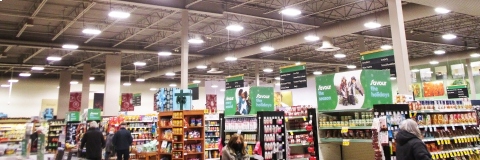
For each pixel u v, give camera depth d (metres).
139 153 11.63
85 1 10.90
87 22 13.72
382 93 6.12
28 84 26.36
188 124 9.48
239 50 18.03
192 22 14.34
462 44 19.38
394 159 5.26
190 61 21.64
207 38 16.78
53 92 27.27
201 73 28.34
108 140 12.95
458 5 8.73
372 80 6.02
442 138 6.50
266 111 7.63
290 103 16.70
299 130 8.46
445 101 6.92
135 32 15.62
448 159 6.79
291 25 15.14
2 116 20.77
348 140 6.24
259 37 17.52
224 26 15.30
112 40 17.22
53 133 19.16
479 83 22.50
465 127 7.30
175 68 23.44
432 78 24.38
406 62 7.80
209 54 20.42
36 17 12.33
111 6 11.88
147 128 15.84
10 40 15.00
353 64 26.36
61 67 22.62
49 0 11.34
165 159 9.64
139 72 27.08
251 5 12.58
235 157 5.77
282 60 22.42
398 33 7.93
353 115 6.68
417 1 8.38
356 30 12.86
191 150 9.39
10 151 6.57
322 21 14.73
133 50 17.91
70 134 17.48
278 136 7.66
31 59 20.98
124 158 10.66
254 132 7.88
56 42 16.22
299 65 15.00
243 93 8.29
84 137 9.76
